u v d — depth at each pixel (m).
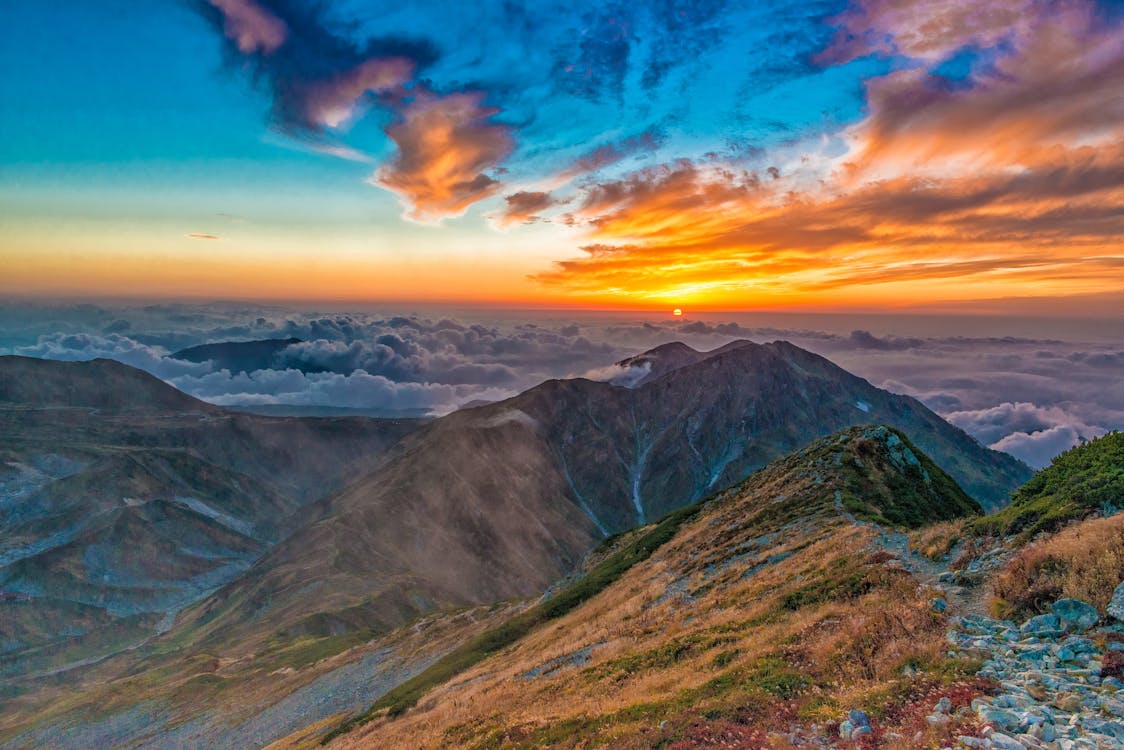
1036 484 27.22
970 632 17.53
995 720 12.70
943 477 57.41
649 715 20.00
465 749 24.80
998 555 22.77
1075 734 11.80
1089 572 17.42
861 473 51.88
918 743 12.61
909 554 27.70
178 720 120.50
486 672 51.50
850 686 16.77
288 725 86.75
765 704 17.30
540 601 85.75
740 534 49.12
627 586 55.19
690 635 29.09
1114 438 25.92
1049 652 15.38
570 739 20.75
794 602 26.73
